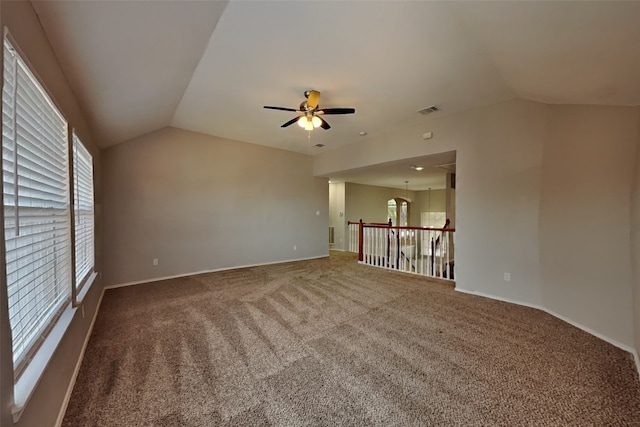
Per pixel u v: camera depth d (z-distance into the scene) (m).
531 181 3.42
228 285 4.45
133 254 4.55
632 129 2.39
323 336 2.64
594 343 2.48
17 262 1.21
